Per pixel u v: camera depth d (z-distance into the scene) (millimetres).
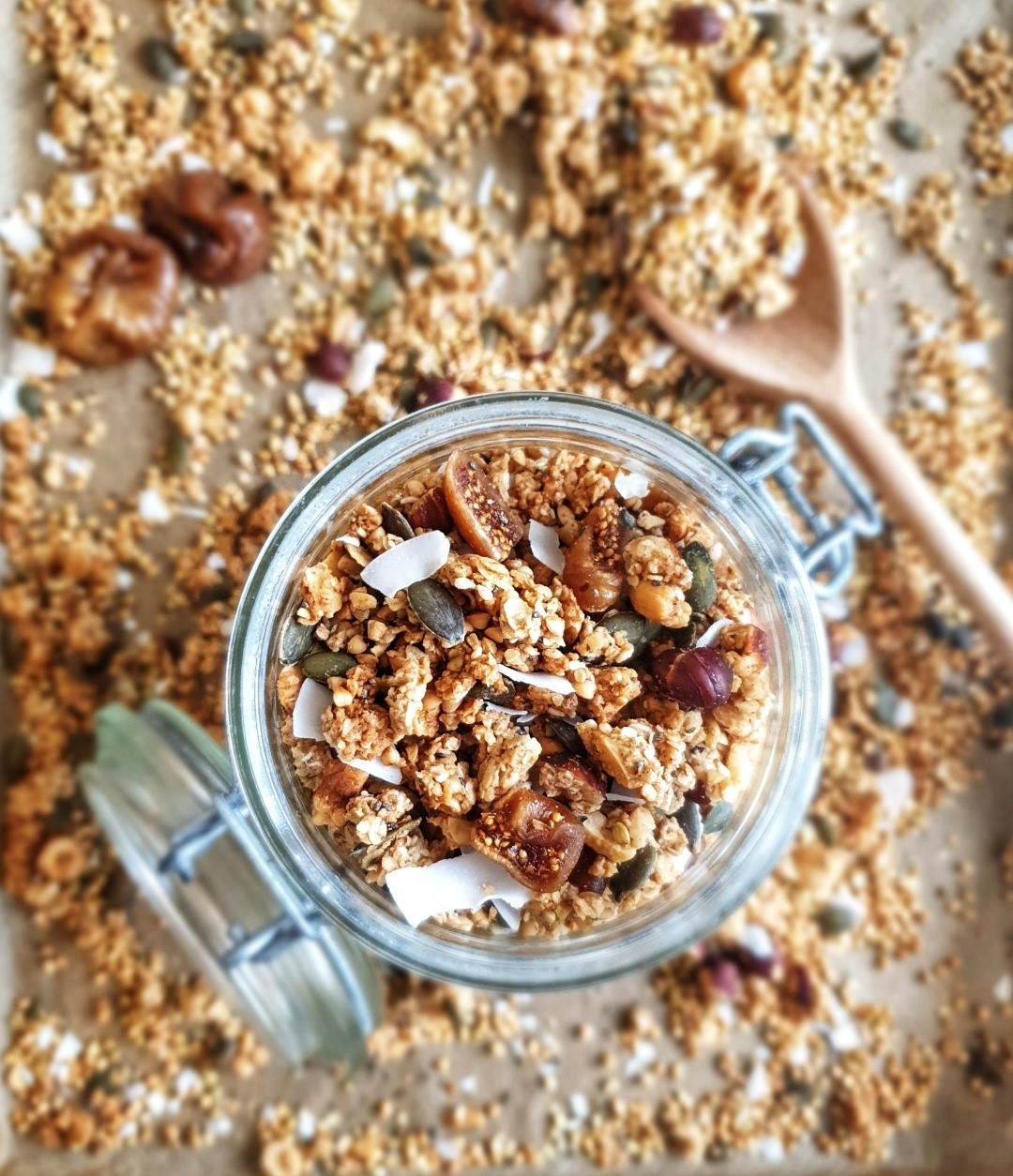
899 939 359
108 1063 344
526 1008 353
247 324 345
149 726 328
